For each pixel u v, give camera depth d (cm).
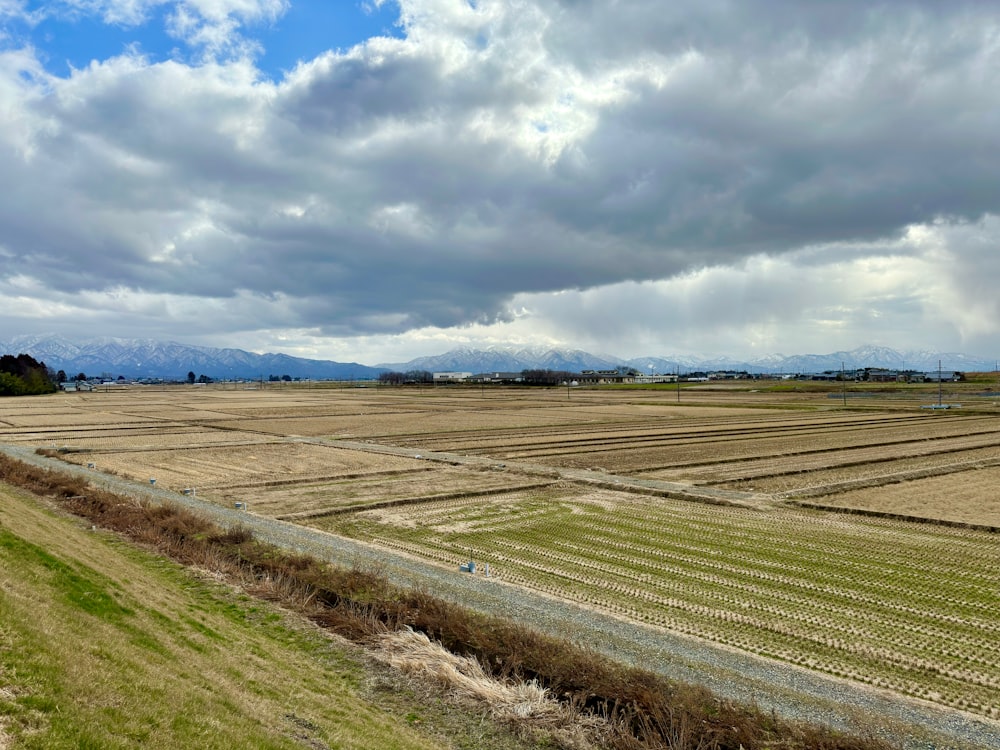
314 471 5991
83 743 1015
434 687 1853
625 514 4288
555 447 7781
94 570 1978
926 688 1927
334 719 1512
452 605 2416
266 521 3869
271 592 2502
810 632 2339
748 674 1947
